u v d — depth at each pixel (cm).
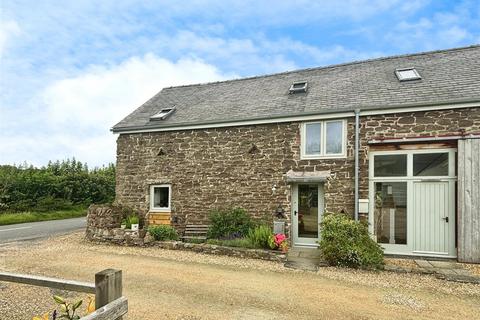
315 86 1030
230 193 963
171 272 629
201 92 1298
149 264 691
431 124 755
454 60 924
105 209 1000
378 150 810
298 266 679
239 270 651
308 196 890
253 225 901
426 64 955
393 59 1084
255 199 929
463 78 801
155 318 407
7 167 1928
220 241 830
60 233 1131
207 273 625
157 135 1081
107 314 246
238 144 963
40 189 1752
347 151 830
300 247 864
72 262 700
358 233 698
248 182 942
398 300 488
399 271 645
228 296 495
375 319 420
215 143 995
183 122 1020
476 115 720
